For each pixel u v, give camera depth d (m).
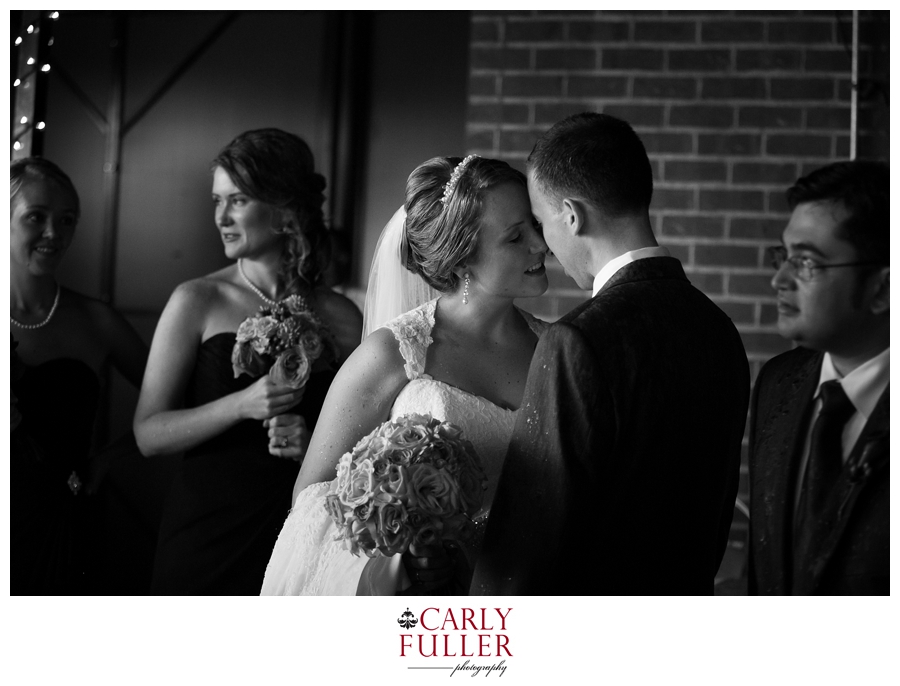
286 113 4.39
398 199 4.34
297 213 2.68
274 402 2.50
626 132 1.57
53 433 2.58
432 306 2.05
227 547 2.58
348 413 1.95
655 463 1.46
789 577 1.58
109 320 2.82
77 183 4.45
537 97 4.24
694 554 1.54
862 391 1.54
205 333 2.68
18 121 2.90
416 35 4.35
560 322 1.47
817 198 1.52
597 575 1.48
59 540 2.58
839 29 4.06
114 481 4.11
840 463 1.55
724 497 1.63
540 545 1.44
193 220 4.43
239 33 4.41
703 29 4.16
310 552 1.91
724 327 1.57
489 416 1.91
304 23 4.38
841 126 4.07
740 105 4.14
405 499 1.60
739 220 4.14
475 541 1.84
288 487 2.62
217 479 2.61
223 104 4.41
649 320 1.47
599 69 4.21
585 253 1.58
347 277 4.06
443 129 4.34
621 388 1.42
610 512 1.46
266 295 2.73
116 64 4.44
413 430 1.67
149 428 2.60
